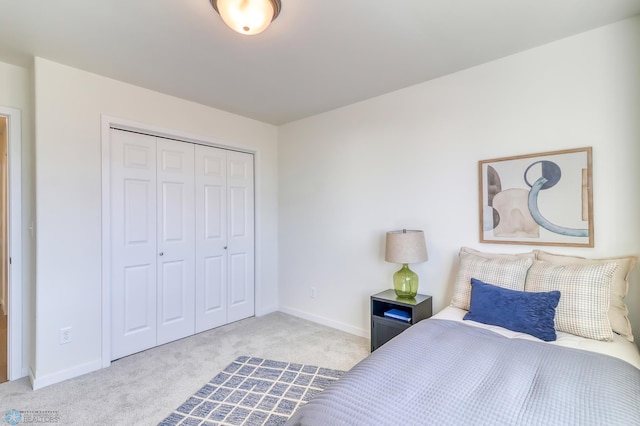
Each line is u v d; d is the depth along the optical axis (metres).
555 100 2.11
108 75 2.54
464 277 2.23
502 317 1.82
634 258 1.81
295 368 2.46
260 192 3.80
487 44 2.13
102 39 2.02
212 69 2.44
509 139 2.29
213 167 3.41
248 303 3.73
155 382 2.28
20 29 1.90
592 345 1.58
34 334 2.27
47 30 1.91
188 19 1.81
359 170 3.18
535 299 1.78
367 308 3.12
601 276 1.72
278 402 2.02
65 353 2.34
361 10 1.74
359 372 1.29
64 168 2.36
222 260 3.48
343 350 2.79
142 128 2.78
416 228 2.77
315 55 2.24
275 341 3.00
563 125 2.08
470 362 1.34
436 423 0.97
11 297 2.36
